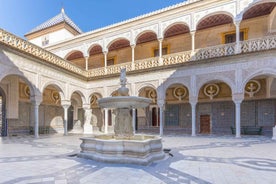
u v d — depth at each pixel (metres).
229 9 11.68
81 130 18.89
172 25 13.49
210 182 3.55
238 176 3.92
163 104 13.41
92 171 4.19
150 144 5.36
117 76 15.34
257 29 13.40
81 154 5.62
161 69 13.55
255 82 13.48
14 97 13.51
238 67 11.16
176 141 9.58
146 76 14.13
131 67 14.81
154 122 16.75
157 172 4.15
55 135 14.02
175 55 13.24
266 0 10.67
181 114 15.78
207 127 14.92
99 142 5.30
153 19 14.04
